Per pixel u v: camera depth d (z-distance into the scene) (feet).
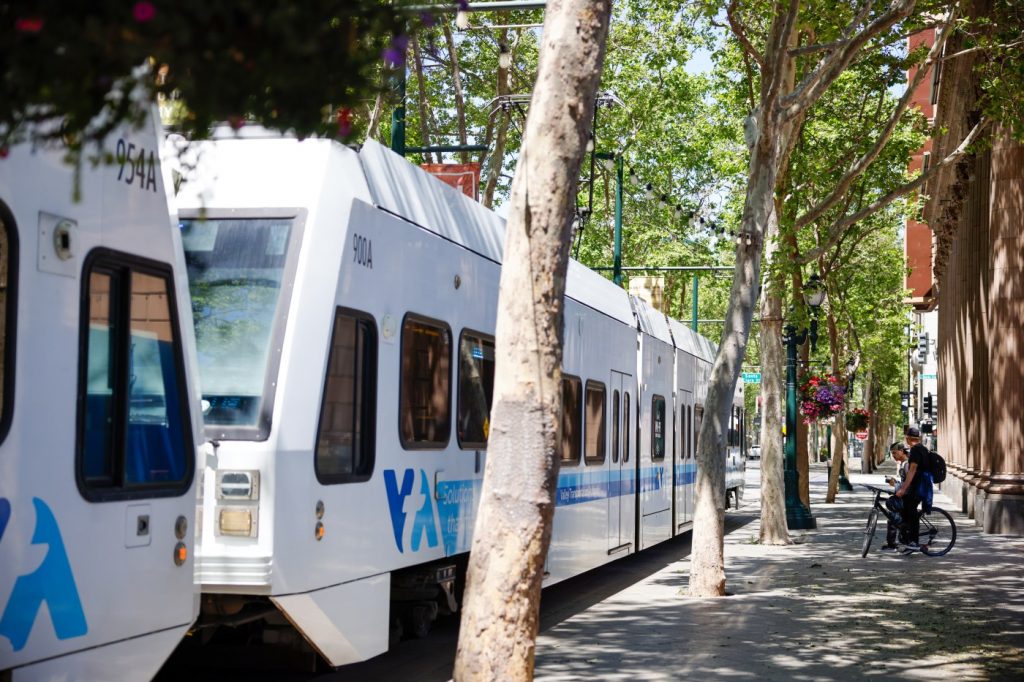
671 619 44.65
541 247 22.11
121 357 19.10
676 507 73.00
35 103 10.77
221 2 10.46
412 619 35.76
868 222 118.01
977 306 107.65
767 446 75.66
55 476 17.24
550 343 22.15
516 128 93.56
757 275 52.65
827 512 112.16
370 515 29.55
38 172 17.08
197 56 10.73
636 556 71.26
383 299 30.42
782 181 75.05
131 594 18.94
